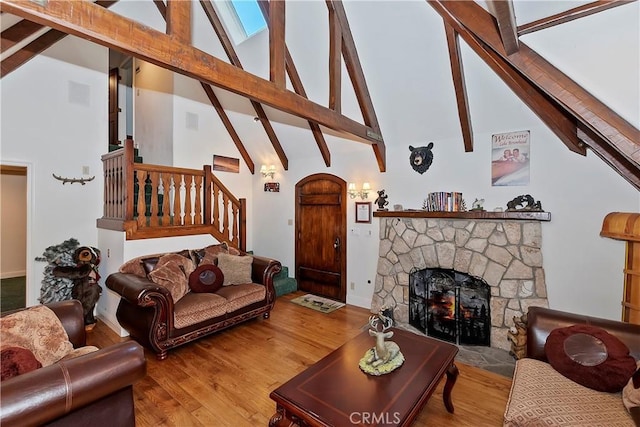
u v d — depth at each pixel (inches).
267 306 166.9
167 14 77.2
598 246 123.3
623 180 117.2
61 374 60.9
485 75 129.2
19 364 65.4
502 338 139.8
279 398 69.2
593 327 82.4
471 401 100.1
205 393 102.7
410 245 168.2
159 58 74.2
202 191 191.8
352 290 198.8
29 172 153.7
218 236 190.4
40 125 156.6
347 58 150.9
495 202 145.8
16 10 53.3
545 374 78.3
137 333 126.3
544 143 133.1
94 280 155.9
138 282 123.6
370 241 190.5
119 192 159.2
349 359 86.0
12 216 247.8
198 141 225.0
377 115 171.5
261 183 252.5
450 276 156.1
